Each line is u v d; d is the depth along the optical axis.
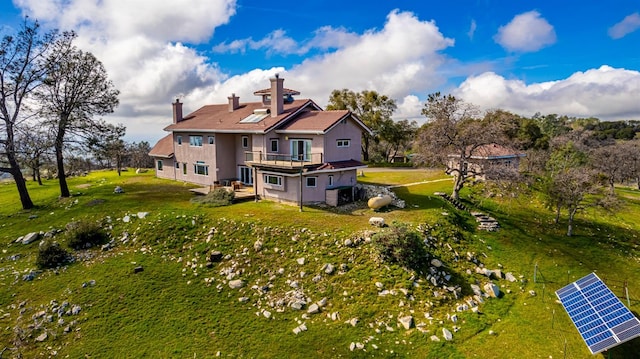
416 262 19.62
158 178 46.06
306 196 29.56
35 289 19.38
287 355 14.46
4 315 17.38
